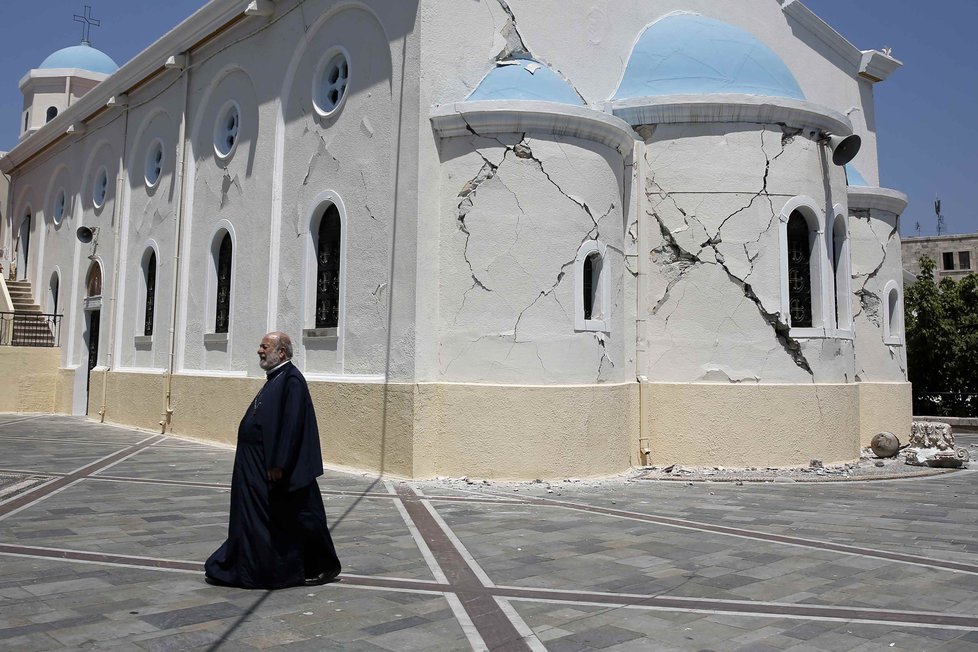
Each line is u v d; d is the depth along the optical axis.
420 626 4.55
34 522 7.27
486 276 10.33
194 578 5.46
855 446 12.58
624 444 11.24
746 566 6.10
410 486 9.66
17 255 26.72
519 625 4.61
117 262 19.38
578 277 10.66
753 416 11.64
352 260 11.55
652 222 12.12
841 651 4.27
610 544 6.78
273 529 5.26
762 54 12.91
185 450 13.61
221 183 15.43
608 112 12.22
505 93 10.68
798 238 12.33
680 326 11.91
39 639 4.16
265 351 5.43
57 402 22.27
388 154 10.97
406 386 10.19
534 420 10.16
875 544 6.96
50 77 29.02
